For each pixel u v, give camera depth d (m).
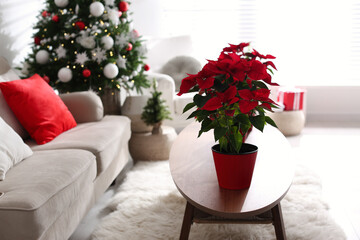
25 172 1.44
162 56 3.79
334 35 4.12
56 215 1.33
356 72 4.13
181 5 4.30
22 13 3.03
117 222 1.84
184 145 1.88
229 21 4.26
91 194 1.78
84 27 2.77
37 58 2.73
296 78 4.23
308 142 3.36
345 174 2.57
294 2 4.13
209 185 1.38
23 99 1.96
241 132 1.29
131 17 4.28
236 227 1.75
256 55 1.33
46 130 1.98
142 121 2.88
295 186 2.25
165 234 1.71
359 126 3.93
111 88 2.99
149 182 2.35
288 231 1.70
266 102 1.20
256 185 1.37
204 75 1.21
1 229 1.18
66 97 2.41
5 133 1.56
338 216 1.96
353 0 4.04
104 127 2.24
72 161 1.59
